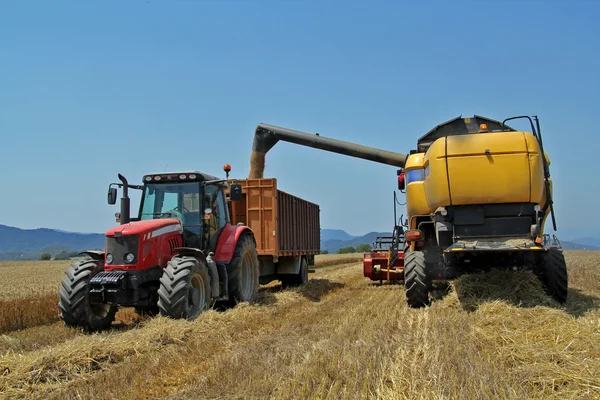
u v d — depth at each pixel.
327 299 12.59
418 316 8.30
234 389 4.90
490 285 8.65
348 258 42.41
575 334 6.13
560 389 4.58
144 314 10.12
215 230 10.69
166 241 9.35
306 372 5.11
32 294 17.27
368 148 14.77
